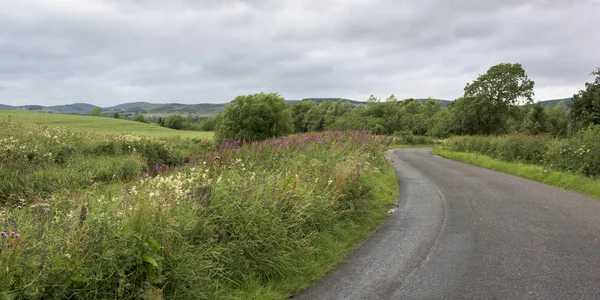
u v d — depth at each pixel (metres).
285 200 5.95
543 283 4.47
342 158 11.04
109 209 4.22
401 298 4.22
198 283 3.97
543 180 12.77
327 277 4.92
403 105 125.94
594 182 10.98
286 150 11.23
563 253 5.46
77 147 18.28
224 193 5.28
